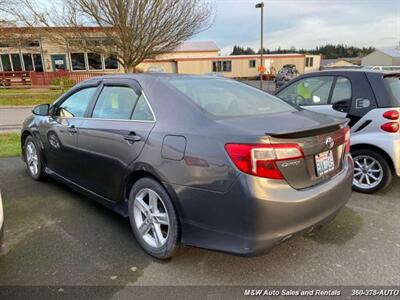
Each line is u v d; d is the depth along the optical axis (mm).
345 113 4172
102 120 3191
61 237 3023
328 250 2809
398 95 3969
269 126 2275
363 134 4020
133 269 2537
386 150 3836
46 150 4133
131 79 3104
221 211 2180
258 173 2068
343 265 2596
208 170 2207
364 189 4113
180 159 2359
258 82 33094
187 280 2410
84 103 3568
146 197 2783
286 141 2150
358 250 2805
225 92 3008
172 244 2508
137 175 2820
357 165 4160
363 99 4023
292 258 2697
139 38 17375
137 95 2949
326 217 2445
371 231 3133
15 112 12938
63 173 3887
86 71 26078
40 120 4230
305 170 2277
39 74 23312
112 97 3221
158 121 2643
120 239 2990
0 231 2322
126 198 2992
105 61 26828
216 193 2182
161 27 17406
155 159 2525
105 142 3047
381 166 3965
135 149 2709
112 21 17016
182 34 18000
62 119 3762
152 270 2525
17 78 22906
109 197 3160
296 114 2746
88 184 3441
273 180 2107
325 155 2467
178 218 2455
